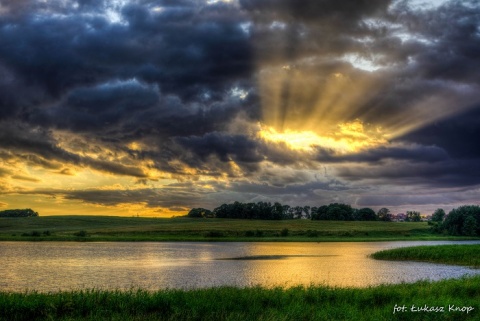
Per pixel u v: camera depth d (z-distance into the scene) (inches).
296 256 3147.1
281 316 700.0
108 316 705.6
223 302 780.6
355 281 1676.9
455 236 6909.5
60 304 752.3
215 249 3929.6
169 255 3181.6
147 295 811.4
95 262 2549.2
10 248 3823.8
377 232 7081.7
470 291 975.6
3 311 717.3
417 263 2501.2
